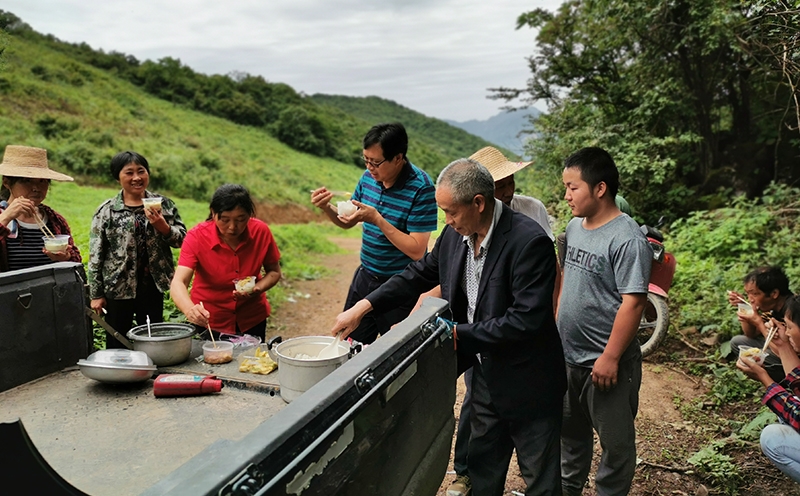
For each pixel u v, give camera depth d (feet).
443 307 7.43
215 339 9.78
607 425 8.85
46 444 5.99
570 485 9.96
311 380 6.79
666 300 16.53
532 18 36.81
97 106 122.21
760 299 13.02
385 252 11.71
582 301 9.05
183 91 195.72
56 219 12.58
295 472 3.90
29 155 11.99
